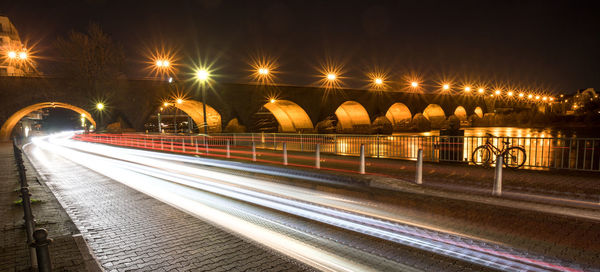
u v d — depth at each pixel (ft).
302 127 178.50
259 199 27.96
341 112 205.26
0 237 18.92
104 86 136.98
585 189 25.31
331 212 23.61
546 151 66.44
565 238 17.21
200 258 16.08
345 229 19.97
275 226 20.80
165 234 19.69
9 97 122.62
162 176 41.91
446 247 16.90
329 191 30.58
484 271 14.20
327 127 168.04
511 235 18.01
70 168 53.31
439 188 27.48
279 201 27.17
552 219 19.81
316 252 16.58
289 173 39.65
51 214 24.17
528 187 26.61
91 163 59.52
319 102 166.81
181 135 96.78
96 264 14.12
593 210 20.03
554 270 14.08
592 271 13.92
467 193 25.54
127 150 86.84
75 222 22.77
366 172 36.27
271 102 165.17
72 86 135.74
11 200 28.86
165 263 15.69
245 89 145.59
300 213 23.54
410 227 20.02
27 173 45.68
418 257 15.79
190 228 20.65
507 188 26.61
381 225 20.57
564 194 24.17
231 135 96.22
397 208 24.21
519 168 36.27
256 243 17.83
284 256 16.10
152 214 24.07
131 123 136.87
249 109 147.13
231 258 15.98
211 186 34.27
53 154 80.94
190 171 45.62
